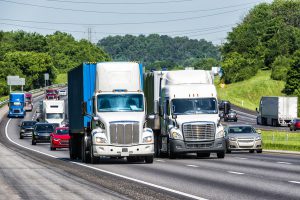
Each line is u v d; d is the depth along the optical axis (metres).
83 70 73.81
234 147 95.88
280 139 139.38
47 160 78.31
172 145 78.19
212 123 78.12
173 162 71.25
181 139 77.94
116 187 41.78
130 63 72.56
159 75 84.69
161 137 83.38
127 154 68.62
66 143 113.19
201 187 41.44
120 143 68.62
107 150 68.56
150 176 51.09
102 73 71.69
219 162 70.25
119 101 70.88
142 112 70.50
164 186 42.31
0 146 129.38
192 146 77.81
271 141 130.75
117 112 70.19
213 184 43.50
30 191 39.81
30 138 179.38
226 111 79.00
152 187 41.69
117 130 68.62
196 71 82.56
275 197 35.38
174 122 78.75
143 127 69.81
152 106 86.38
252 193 37.53
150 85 87.88
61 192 38.84
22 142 156.00
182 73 82.12
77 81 78.69
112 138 68.69
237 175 51.19
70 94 85.06
